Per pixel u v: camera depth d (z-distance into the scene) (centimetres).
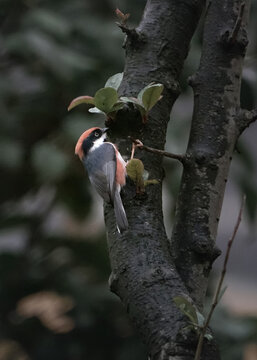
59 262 1176
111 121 555
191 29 568
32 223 1192
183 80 1041
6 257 1154
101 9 1168
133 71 556
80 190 1146
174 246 510
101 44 1099
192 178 515
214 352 416
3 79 1102
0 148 1044
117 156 576
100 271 1162
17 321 1173
